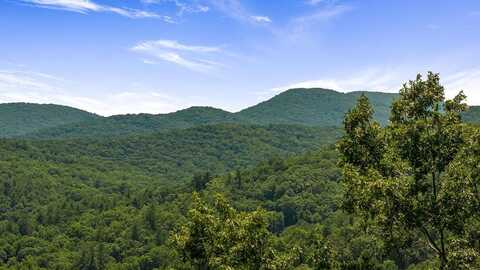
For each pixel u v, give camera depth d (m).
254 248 22.28
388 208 19.86
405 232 21.16
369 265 22.00
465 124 20.73
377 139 22.03
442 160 20.31
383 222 20.77
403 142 20.81
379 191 19.80
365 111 22.33
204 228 22.86
